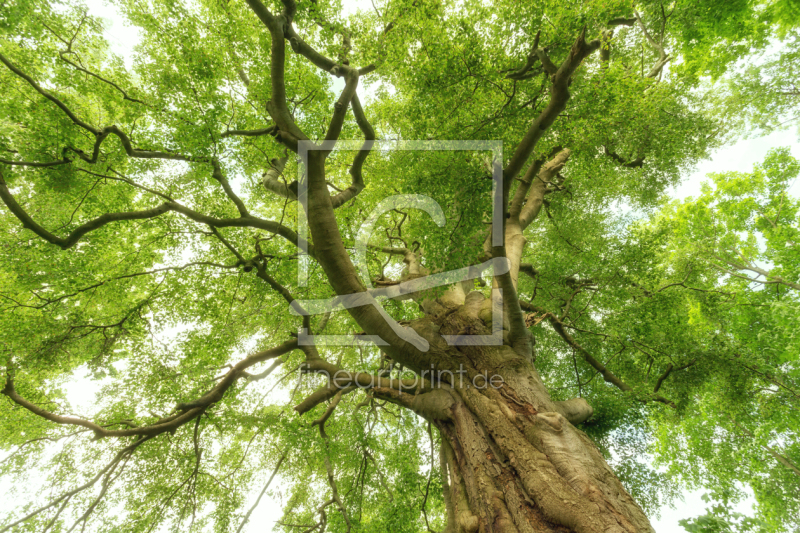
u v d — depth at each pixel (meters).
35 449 6.93
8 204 5.03
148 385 7.36
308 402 6.50
